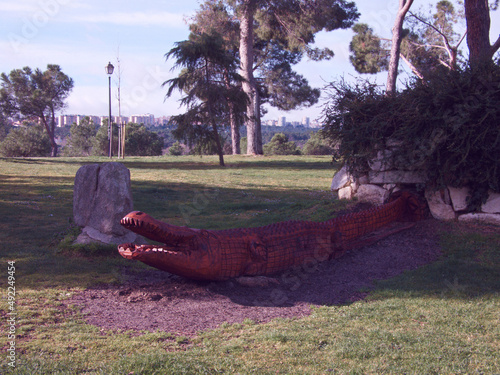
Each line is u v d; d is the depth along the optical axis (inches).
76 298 208.2
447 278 237.0
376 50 1230.9
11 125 2149.4
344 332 170.1
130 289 224.5
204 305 203.6
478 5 396.5
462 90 300.4
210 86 973.8
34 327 167.5
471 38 405.7
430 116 308.3
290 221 272.5
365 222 298.5
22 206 466.3
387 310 195.5
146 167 1071.6
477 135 290.8
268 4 1261.1
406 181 331.9
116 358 142.4
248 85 1363.2
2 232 340.8
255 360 145.1
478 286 223.9
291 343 159.2
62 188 625.0
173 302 207.0
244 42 1368.1
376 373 136.9
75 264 264.2
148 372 132.6
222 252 227.0
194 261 214.4
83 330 167.0
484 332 170.2
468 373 138.3
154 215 463.8
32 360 137.1
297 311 199.6
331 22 1330.0
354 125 358.0
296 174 933.8
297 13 1263.5
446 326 175.8
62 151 2493.8
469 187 312.5
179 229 211.9
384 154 336.2
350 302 211.0
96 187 301.1
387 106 342.6
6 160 1106.7
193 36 1150.3
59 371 130.4
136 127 2529.5
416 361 145.3
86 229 300.0
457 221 313.1
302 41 1350.9
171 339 162.2
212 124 1011.9
